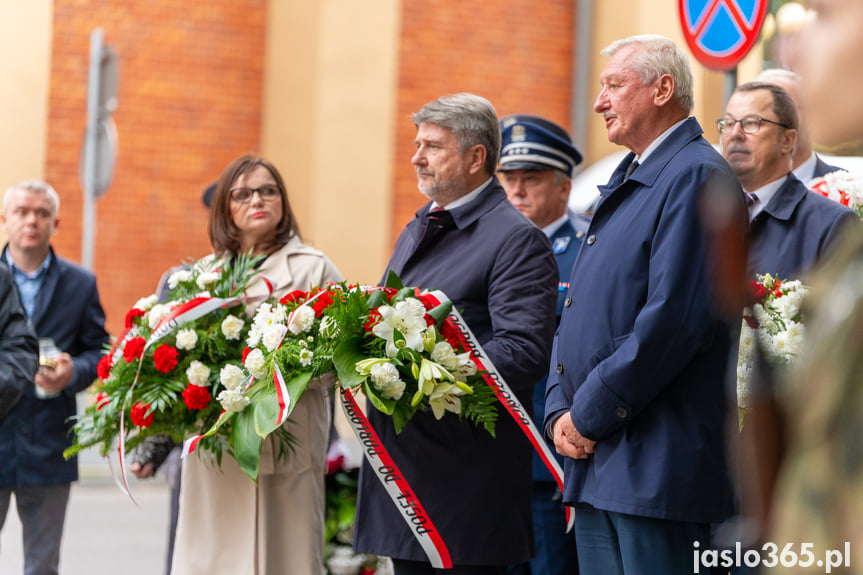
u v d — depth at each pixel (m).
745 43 5.84
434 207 5.39
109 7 15.05
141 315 5.32
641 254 4.04
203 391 4.84
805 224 4.68
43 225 6.91
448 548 4.73
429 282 5.07
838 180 4.95
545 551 5.88
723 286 1.21
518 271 4.88
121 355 5.16
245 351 4.92
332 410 5.96
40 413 6.53
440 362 4.50
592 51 16.17
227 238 5.65
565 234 6.56
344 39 14.98
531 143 6.43
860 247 1.12
